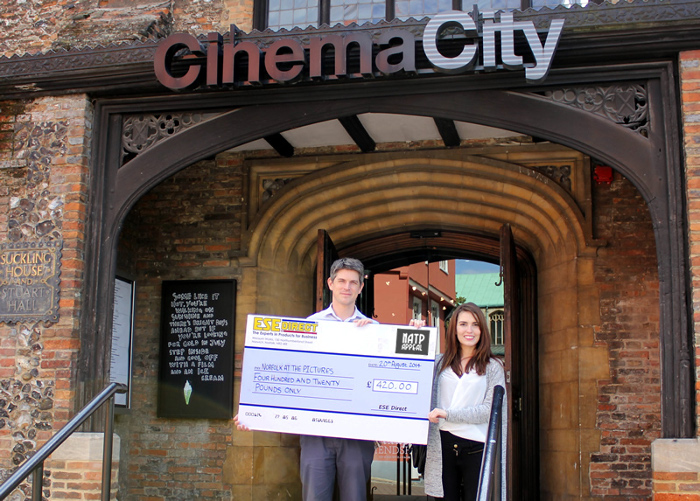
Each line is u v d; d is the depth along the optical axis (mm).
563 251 6953
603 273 6746
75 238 5730
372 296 8891
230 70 5367
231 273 7379
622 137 5094
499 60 5121
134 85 5777
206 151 5754
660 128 5062
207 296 7359
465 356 4203
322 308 6793
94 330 5680
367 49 5191
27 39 7176
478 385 4117
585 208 6793
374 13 7090
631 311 6660
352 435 4109
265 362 4215
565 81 5191
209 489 7105
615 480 6434
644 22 4988
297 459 7273
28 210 5855
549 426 6961
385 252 8438
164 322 7410
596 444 6504
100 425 5551
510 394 6344
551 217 6984
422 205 7395
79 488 5340
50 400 5586
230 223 7457
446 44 5242
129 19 7031
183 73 5680
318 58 5254
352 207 7434
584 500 6430
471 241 8070
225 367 7215
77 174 5816
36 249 5762
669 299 4836
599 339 6664
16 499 5441
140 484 7230
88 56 5793
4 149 5977
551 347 7031
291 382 4184
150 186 5836
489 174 6980
